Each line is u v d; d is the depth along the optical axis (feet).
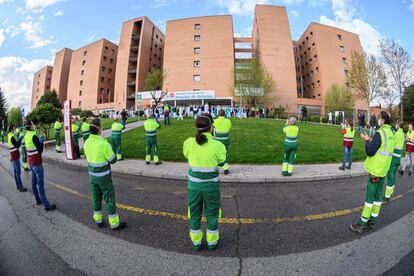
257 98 134.92
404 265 9.21
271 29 156.66
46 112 53.62
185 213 14.01
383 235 11.49
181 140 38.70
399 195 17.84
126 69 176.24
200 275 8.65
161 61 203.10
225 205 15.20
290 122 21.66
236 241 10.91
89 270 9.00
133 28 182.29
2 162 34.88
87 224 12.78
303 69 184.65
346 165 26.53
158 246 10.55
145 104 143.33
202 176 9.84
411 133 24.59
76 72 207.62
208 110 81.87
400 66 79.36
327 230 11.93
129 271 8.93
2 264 9.38
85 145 12.08
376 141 11.77
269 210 14.39
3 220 13.41
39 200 15.96
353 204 15.43
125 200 16.12
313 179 21.47
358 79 87.71
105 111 161.68
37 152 14.48
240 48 178.09
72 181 21.50
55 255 9.95
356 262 9.39
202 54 158.40
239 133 45.78
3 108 145.18
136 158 29.96
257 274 8.70
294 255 9.83
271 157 28.73
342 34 171.83
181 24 165.17
